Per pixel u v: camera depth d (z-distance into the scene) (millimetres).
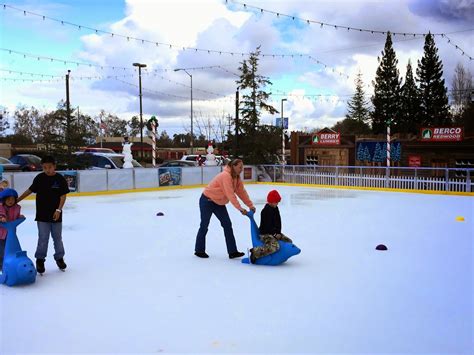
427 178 18969
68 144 24906
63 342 3742
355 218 11211
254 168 24984
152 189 20094
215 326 4078
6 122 67750
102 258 6789
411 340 3777
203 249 6855
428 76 44500
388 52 45688
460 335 3881
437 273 5918
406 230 9383
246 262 6449
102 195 17797
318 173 22562
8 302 4719
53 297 4895
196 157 30750
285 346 3660
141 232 9172
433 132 24281
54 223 5836
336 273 5906
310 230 9359
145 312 4438
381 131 46812
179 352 3557
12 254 5328
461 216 11625
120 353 3539
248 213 6367
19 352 3551
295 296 4934
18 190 15844
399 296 4941
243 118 30875
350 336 3857
